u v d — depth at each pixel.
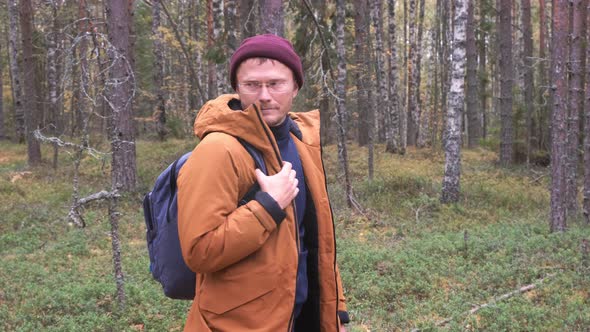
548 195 12.83
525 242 7.94
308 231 2.08
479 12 26.61
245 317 1.79
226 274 1.79
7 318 5.65
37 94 24.12
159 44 23.52
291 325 1.87
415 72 27.44
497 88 38.09
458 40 11.44
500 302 5.73
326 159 17.48
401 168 16.36
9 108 35.25
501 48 18.11
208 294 1.82
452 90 11.52
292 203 1.92
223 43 13.40
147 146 20.41
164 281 1.96
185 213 1.73
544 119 18.73
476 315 5.49
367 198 11.99
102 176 14.48
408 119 30.30
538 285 6.18
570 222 9.94
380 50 19.58
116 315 5.73
